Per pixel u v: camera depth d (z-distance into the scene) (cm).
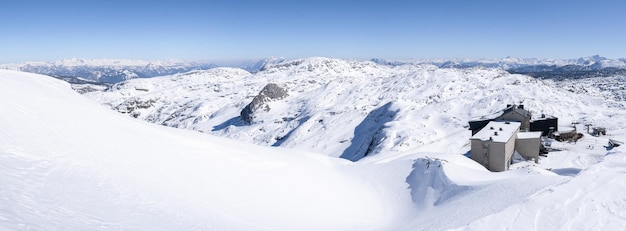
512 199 2119
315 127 11700
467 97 10762
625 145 4750
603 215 1727
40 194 1290
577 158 4700
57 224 1111
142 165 2211
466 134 7106
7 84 2394
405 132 7744
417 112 9806
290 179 3181
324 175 3759
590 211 1773
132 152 2358
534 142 4959
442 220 2106
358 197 3188
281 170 3388
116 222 1323
